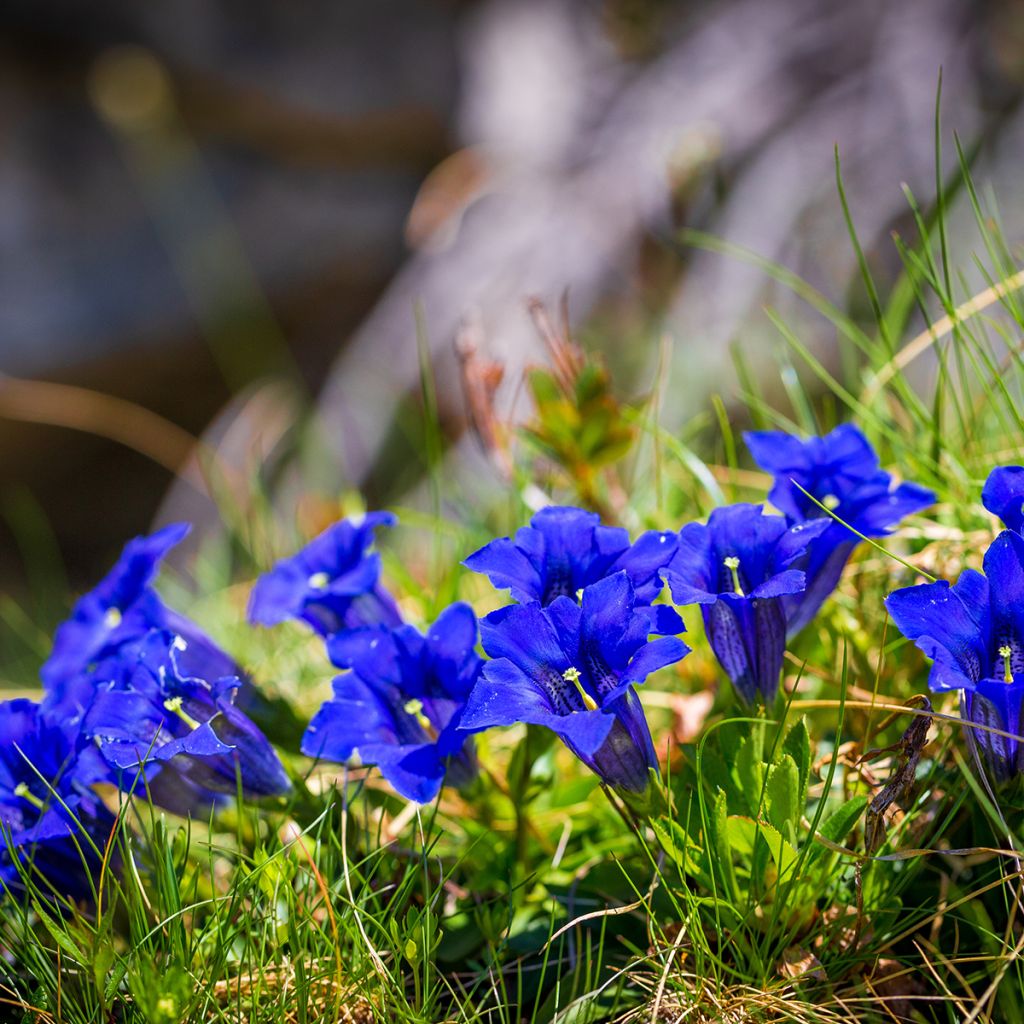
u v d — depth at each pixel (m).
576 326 1.61
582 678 0.69
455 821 0.75
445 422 1.58
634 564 0.70
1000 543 0.68
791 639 0.73
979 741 0.69
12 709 0.71
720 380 1.35
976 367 0.81
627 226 1.69
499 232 1.83
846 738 0.76
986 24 1.64
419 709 0.71
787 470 0.72
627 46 2.02
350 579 0.74
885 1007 0.70
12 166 2.06
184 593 1.00
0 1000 0.72
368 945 0.70
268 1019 0.70
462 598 0.86
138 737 0.71
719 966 0.70
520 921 0.73
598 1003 0.71
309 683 0.85
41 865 0.72
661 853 0.72
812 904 0.70
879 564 0.79
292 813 0.73
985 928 0.70
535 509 0.86
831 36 1.76
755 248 1.56
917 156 1.55
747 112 1.74
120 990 0.71
